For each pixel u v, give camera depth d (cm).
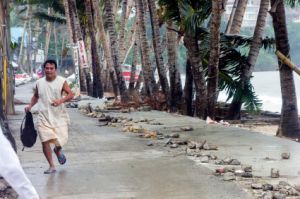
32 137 995
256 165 1030
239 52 2056
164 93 2389
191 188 869
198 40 1980
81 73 4391
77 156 1166
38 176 972
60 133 1010
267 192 834
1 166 421
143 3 2578
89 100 3247
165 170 1006
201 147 1223
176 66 2317
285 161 1065
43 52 8131
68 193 851
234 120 2089
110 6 2725
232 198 805
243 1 2138
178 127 1628
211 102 1911
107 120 1886
